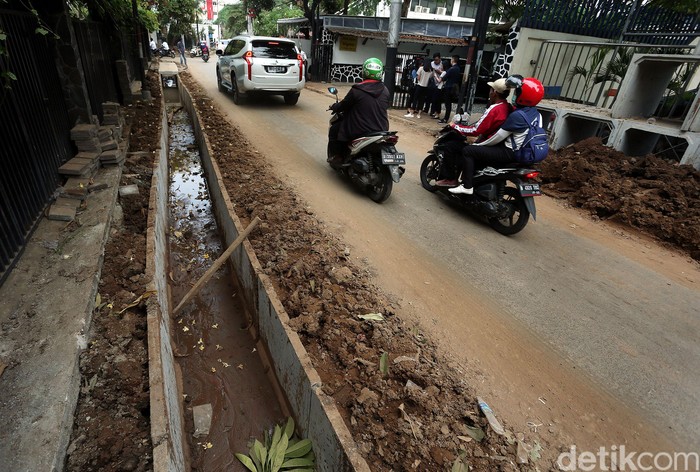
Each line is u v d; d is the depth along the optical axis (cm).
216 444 280
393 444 227
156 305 304
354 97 536
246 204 502
